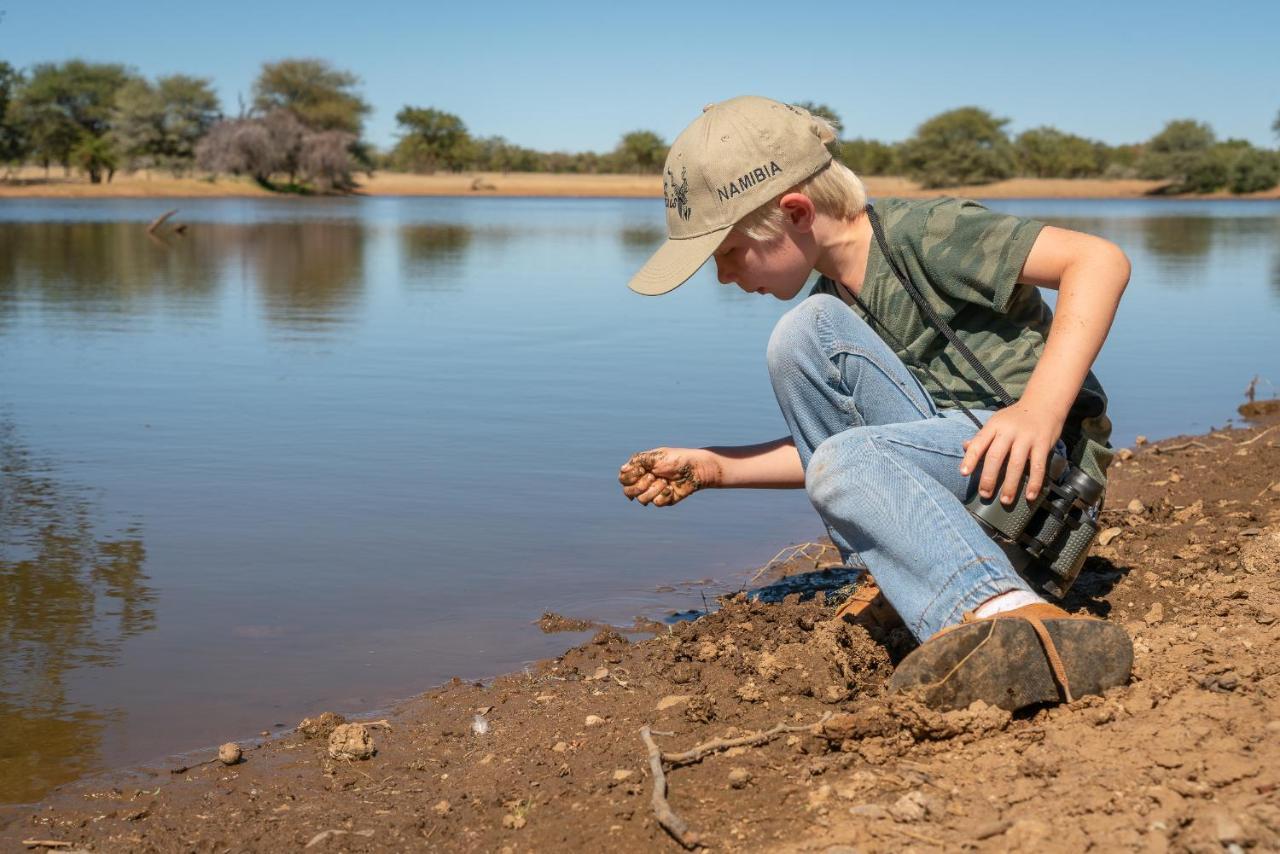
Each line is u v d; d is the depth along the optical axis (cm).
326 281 1477
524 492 474
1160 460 488
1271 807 164
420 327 1017
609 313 1144
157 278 1487
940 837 172
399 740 252
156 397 675
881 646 261
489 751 240
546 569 379
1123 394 693
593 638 312
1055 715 206
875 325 249
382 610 340
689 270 234
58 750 249
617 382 735
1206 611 265
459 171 13362
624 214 4916
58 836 213
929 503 217
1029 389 219
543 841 195
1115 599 292
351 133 10394
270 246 2250
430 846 200
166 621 329
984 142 10506
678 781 206
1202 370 777
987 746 200
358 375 759
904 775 194
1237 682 206
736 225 237
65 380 727
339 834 207
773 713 234
